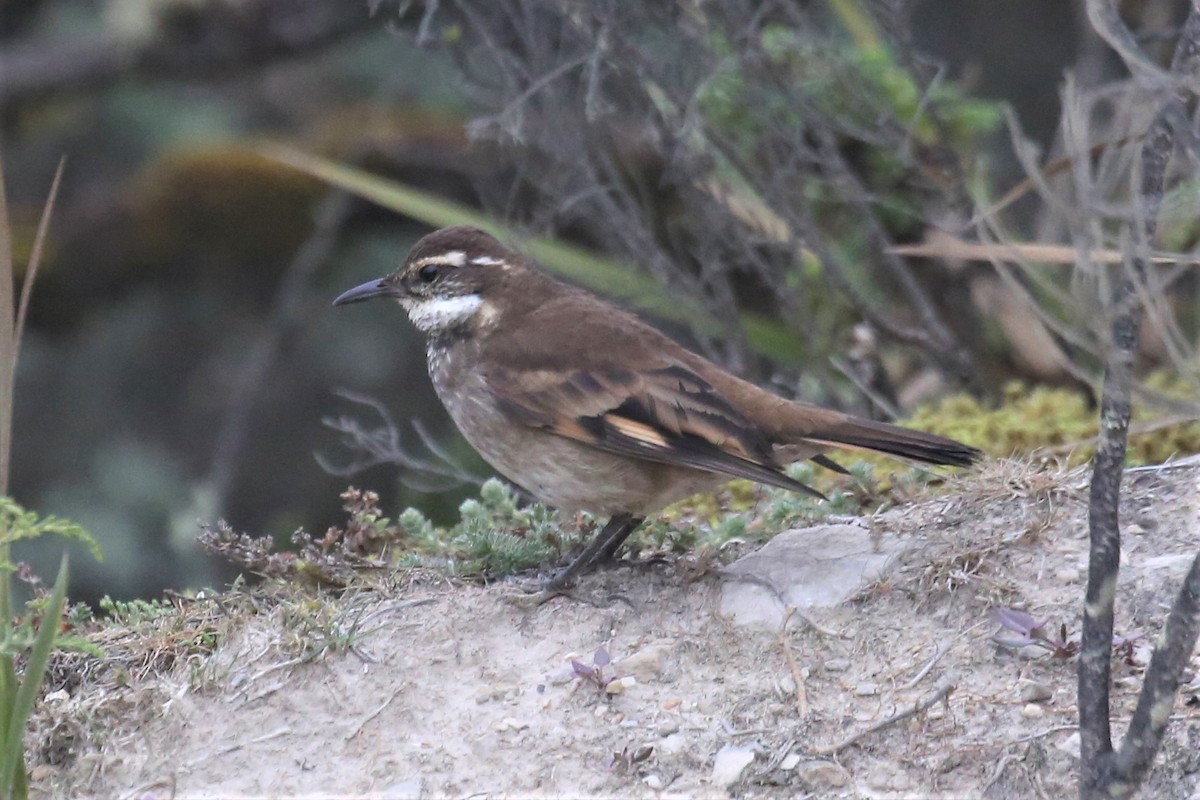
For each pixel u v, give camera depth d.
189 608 10.05
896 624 9.01
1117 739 7.94
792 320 13.84
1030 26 17.67
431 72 19.25
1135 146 6.96
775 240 13.76
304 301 19.06
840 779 8.12
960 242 11.77
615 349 10.08
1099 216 6.78
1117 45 6.40
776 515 10.66
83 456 18.97
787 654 8.88
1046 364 14.03
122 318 19.80
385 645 9.22
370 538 10.82
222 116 20.95
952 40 17.69
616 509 10.14
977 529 9.66
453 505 15.39
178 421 19.11
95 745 8.89
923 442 9.76
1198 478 9.91
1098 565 7.11
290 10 19.31
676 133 13.23
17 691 8.05
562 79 13.45
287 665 9.07
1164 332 6.60
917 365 15.17
